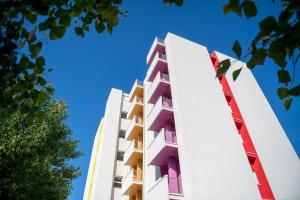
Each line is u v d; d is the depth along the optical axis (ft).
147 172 57.57
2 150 28.50
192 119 47.11
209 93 54.54
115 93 96.48
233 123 50.78
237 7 7.98
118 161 78.18
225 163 42.78
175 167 47.39
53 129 38.55
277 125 58.90
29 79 10.75
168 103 54.08
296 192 46.03
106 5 10.57
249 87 65.51
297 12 6.83
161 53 69.72
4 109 11.12
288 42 6.75
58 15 9.39
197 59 61.98
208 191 37.91
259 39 7.22
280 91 7.89
